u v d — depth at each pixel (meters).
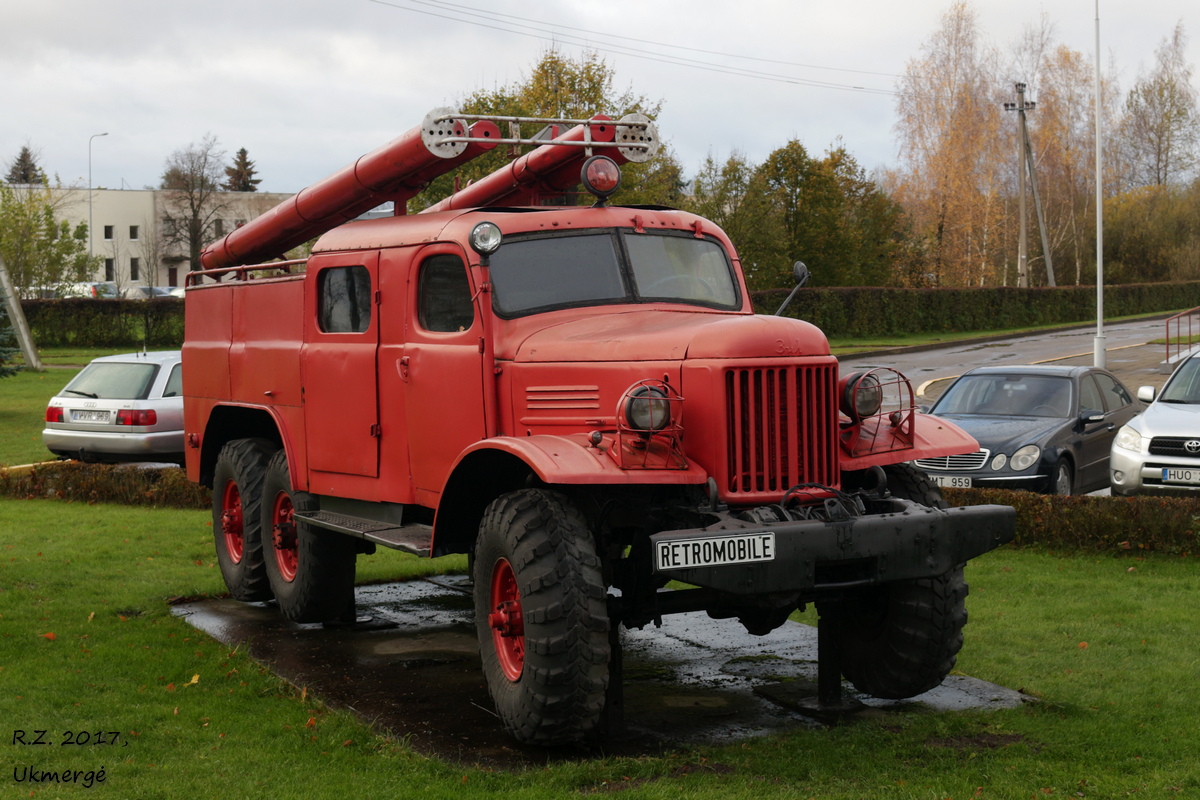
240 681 5.82
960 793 4.27
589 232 5.84
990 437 11.18
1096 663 6.02
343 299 6.60
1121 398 12.96
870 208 47.09
